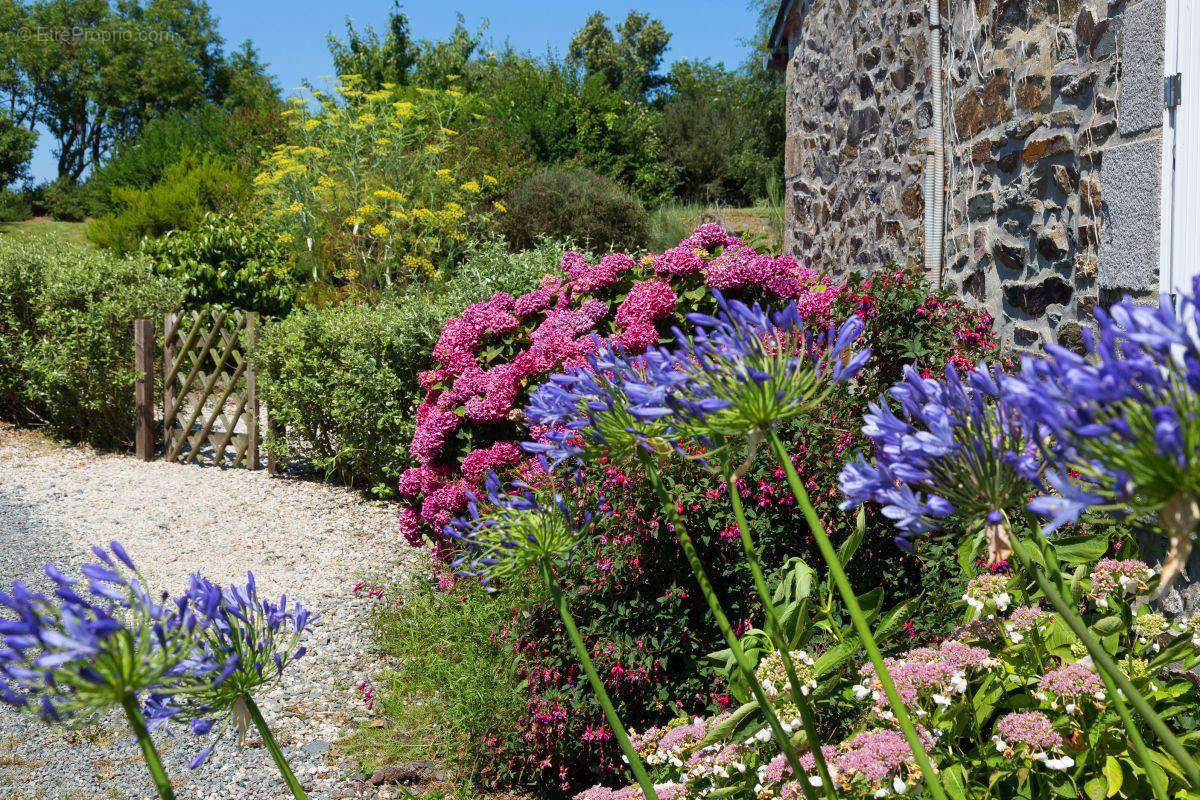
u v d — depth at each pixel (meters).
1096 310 1.02
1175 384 0.94
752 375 1.27
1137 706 1.08
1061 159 4.33
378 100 14.27
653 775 2.89
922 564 3.69
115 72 50.91
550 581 1.62
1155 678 2.62
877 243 7.12
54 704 1.05
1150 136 3.56
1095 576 2.69
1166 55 3.46
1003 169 4.93
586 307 5.54
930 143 5.88
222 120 23.02
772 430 1.33
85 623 1.03
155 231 16.38
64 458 9.12
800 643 2.58
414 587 5.79
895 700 1.25
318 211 13.46
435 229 12.85
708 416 1.33
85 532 6.96
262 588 5.98
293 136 16.38
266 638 1.36
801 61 9.52
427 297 9.53
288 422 8.42
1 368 10.10
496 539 1.62
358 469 7.99
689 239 5.63
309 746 4.27
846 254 7.96
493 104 21.27
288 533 7.07
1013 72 4.81
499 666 4.21
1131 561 2.66
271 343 8.37
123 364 9.20
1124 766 2.32
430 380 6.12
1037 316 4.56
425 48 24.88
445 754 4.15
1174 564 0.92
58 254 10.27
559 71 22.52
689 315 1.34
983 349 4.38
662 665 3.63
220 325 8.88
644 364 1.57
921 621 3.54
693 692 3.69
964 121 5.45
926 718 2.46
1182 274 3.37
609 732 3.70
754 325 1.35
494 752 3.98
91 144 53.62
